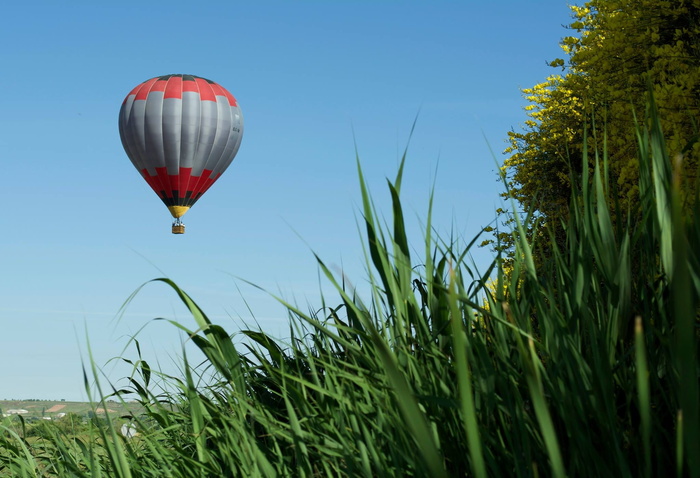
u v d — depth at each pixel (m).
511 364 1.54
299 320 2.06
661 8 7.06
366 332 1.78
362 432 1.60
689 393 0.69
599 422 1.27
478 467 0.78
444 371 1.68
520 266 1.80
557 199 10.12
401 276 1.76
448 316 1.74
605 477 1.18
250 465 1.72
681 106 5.47
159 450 2.07
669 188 1.43
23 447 2.26
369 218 1.75
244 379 1.97
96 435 2.21
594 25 9.31
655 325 1.57
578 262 1.59
